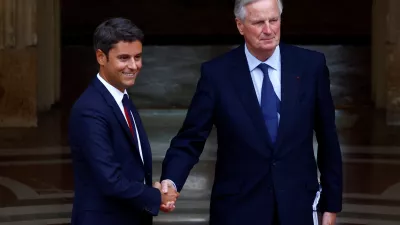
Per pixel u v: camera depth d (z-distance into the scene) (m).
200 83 12.15
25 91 35.97
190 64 52.12
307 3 62.78
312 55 12.19
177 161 12.16
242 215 11.89
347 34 60.38
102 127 10.81
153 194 10.96
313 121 12.14
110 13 62.84
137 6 63.50
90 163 10.73
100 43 10.90
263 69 11.93
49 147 31.80
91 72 49.81
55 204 23.42
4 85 35.88
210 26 62.47
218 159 12.20
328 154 12.30
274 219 11.91
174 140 12.41
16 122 36.12
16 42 35.69
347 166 28.25
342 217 21.94
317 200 12.16
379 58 41.16
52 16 40.84
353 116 38.97
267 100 11.89
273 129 11.89
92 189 10.96
